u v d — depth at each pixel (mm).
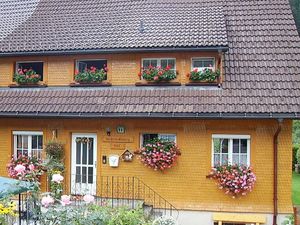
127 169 13906
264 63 13984
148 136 14055
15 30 16203
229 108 12734
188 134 13492
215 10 15383
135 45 13883
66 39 15016
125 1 16781
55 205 7688
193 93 13602
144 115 13102
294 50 14242
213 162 13484
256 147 13148
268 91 13141
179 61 14086
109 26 15422
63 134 14453
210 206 13273
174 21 15055
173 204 13492
